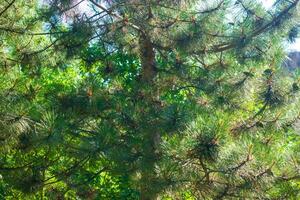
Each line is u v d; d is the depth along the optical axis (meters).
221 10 9.13
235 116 9.48
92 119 9.74
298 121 8.76
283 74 8.59
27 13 10.86
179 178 7.43
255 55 9.09
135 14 9.39
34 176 9.73
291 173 7.69
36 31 10.76
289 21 8.85
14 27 10.24
